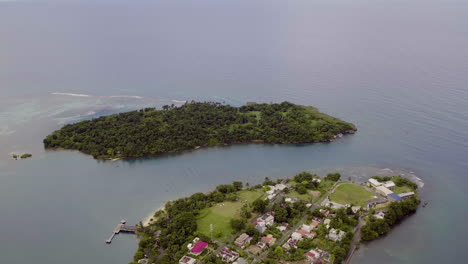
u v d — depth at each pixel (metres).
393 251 174.50
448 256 172.00
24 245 180.88
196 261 162.38
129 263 162.62
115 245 181.12
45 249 178.00
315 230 183.38
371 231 180.62
